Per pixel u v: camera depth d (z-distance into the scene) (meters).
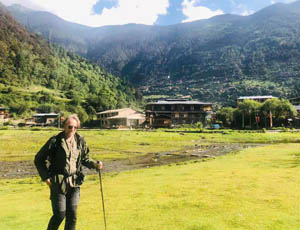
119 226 5.19
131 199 7.23
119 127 101.38
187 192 7.64
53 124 120.38
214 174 10.69
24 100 153.62
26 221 5.82
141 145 35.78
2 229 5.27
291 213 5.63
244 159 16.64
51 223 4.17
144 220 5.46
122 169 17.19
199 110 108.25
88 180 12.09
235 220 5.28
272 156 17.73
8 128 78.00
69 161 4.31
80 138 4.59
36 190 10.14
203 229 4.87
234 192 7.43
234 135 54.22
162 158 22.77
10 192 9.89
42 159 4.22
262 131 63.69
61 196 4.19
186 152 27.38
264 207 6.05
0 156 25.02
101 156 24.45
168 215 5.72
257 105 91.19
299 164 12.95
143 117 112.31
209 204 6.36
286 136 50.06
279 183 8.48
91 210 6.38
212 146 34.03
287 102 86.75
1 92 160.88
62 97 184.50
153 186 8.86
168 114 107.38
